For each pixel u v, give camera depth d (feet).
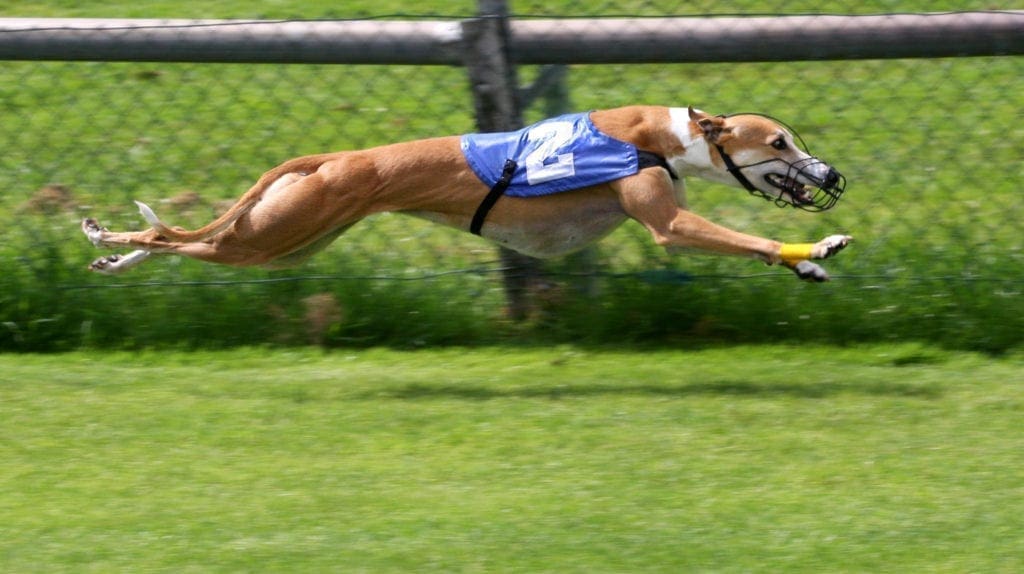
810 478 27.48
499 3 34.32
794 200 31.37
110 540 25.23
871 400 31.37
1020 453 28.37
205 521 25.96
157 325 36.14
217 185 42.57
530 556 24.39
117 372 34.22
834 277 35.35
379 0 56.03
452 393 32.60
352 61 34.96
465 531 25.38
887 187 40.93
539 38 34.47
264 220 31.37
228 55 35.14
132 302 36.42
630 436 29.73
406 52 34.78
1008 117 45.24
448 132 44.11
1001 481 27.09
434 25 34.86
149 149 45.39
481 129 35.32
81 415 31.24
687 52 34.09
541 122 32.07
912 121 44.96
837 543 24.71
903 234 37.93
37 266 36.94
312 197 31.17
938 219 39.40
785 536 25.02
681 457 28.58
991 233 38.11
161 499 26.99
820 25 33.76
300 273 37.14
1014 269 35.24
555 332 35.99
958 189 41.32
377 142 44.21
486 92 34.83
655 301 35.68
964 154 43.29
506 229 31.94
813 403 31.32
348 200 31.42
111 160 44.78
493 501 26.66
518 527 25.50
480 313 36.27
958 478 27.27
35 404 31.86
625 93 46.19
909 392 31.83
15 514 26.32
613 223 32.17
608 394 32.24
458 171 31.48
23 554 24.72
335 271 37.19
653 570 23.88
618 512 26.09
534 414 31.09
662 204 31.04
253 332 36.22
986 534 24.94
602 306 35.88
